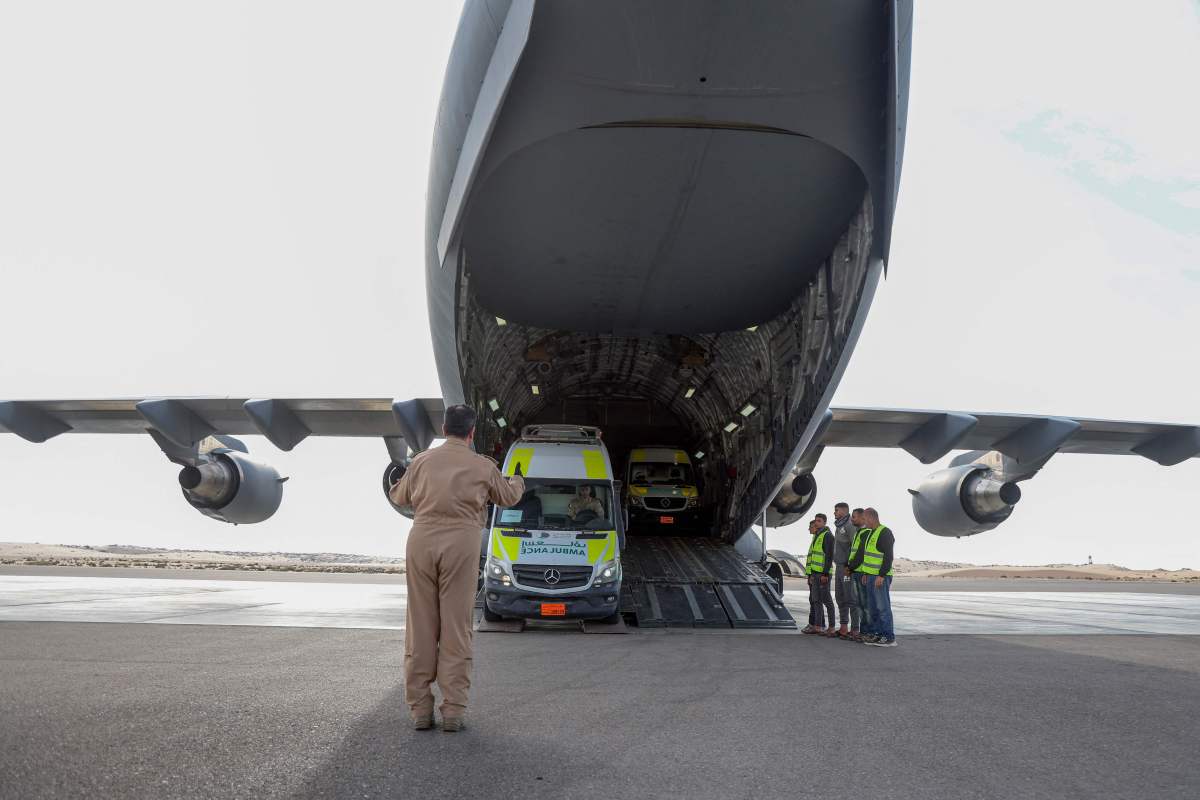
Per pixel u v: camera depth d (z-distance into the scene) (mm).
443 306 12602
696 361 17734
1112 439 20031
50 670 6168
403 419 16344
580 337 17328
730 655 9031
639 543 16844
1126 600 22797
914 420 18234
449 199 11039
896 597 24328
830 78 9234
